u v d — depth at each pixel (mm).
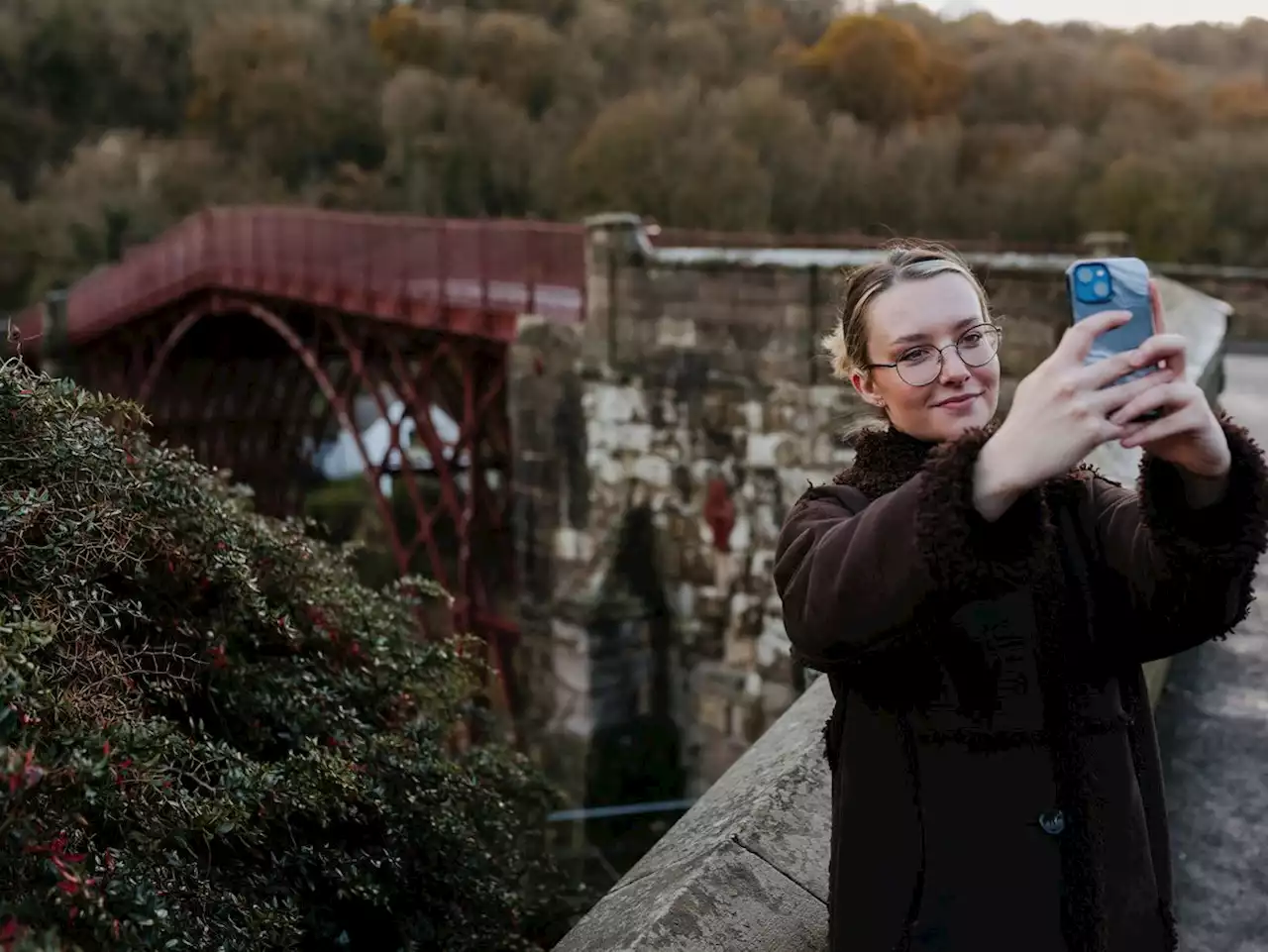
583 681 10922
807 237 12352
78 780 1579
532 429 11680
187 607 2766
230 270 16766
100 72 54094
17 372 2354
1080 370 1002
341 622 3480
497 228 11938
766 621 9898
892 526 1067
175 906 2008
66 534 2184
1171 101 42625
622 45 53375
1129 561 1214
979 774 1220
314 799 2508
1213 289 15039
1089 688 1242
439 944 2986
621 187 39531
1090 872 1183
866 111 46625
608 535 10922
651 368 10422
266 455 22266
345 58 54875
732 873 1923
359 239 13773
